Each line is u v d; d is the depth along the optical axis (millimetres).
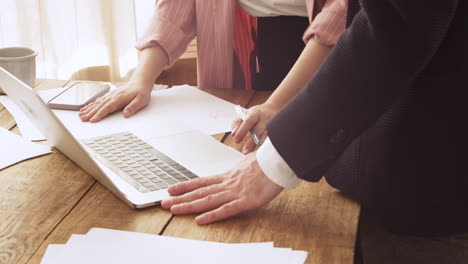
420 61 839
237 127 1276
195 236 899
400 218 1000
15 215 954
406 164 951
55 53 3309
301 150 910
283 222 944
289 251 845
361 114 879
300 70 1297
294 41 1629
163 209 978
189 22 1621
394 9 811
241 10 1633
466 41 887
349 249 870
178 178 1067
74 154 1070
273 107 1266
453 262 1468
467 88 908
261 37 1645
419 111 923
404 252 1485
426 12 800
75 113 1394
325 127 892
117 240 873
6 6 3150
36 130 1310
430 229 1000
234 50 1679
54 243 875
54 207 981
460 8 873
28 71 1515
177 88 1565
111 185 987
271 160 950
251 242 885
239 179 980
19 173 1104
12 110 1421
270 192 958
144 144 1212
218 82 1693
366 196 993
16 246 868
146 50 1554
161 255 836
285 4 1570
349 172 1003
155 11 1605
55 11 3227
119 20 3338
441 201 969
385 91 861
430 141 935
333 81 876
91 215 956
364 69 854
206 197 968
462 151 938
